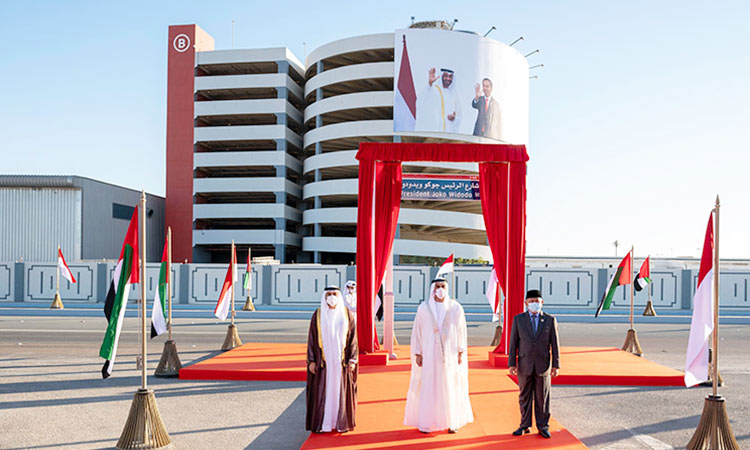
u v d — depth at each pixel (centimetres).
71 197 4156
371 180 1214
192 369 1090
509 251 1185
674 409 873
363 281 1194
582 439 721
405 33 4572
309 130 5691
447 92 4584
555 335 697
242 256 5647
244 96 5572
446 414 700
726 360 1334
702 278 720
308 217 4991
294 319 2241
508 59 4800
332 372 705
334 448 644
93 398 926
